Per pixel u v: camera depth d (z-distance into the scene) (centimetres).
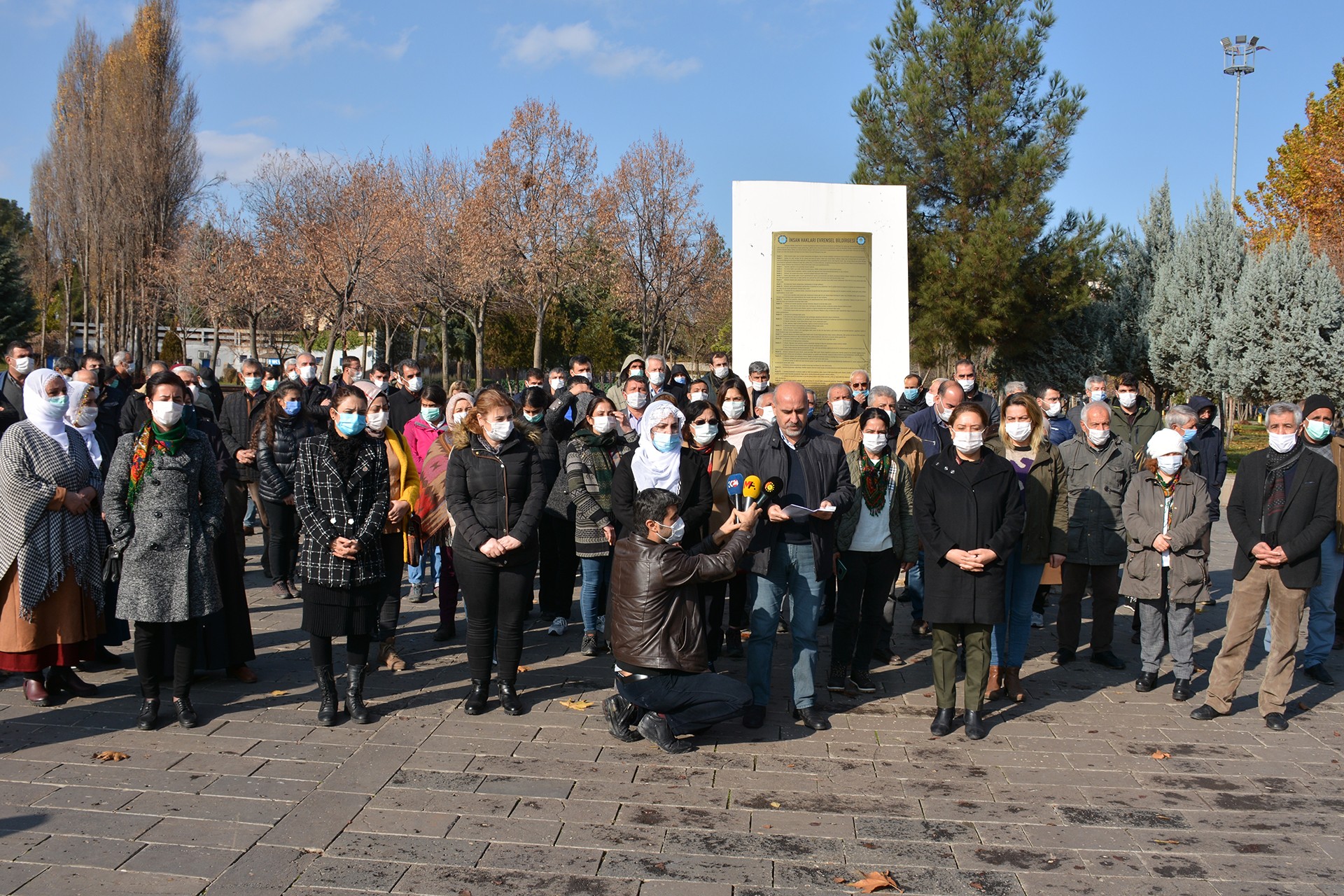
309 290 3375
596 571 701
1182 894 375
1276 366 2019
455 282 3784
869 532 618
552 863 391
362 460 550
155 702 538
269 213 3325
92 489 577
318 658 549
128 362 1105
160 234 3981
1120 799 462
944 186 2233
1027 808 451
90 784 459
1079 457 697
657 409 561
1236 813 449
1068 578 701
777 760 508
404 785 465
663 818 434
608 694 617
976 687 545
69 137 3991
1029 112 2206
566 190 3491
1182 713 598
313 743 521
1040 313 2139
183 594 529
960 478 543
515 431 573
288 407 848
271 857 392
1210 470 907
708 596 682
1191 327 2158
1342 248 2423
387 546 656
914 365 2386
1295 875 390
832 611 815
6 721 547
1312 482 559
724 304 4188
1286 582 562
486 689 575
